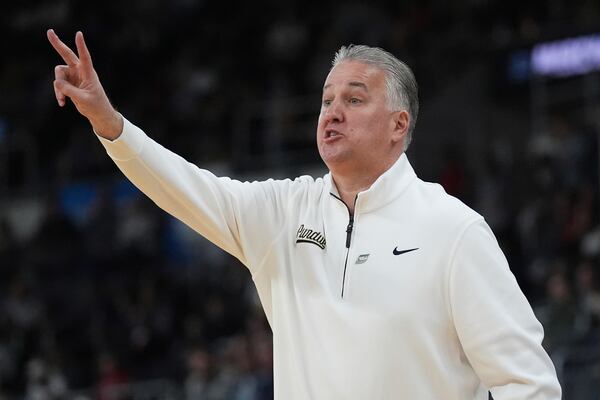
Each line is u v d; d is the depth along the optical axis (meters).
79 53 9.62
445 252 9.83
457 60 48.41
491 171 42.16
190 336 38.75
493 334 9.68
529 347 9.69
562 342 29.20
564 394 28.44
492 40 48.25
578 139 40.03
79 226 49.16
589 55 45.81
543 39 46.84
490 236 9.98
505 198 40.22
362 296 9.86
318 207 10.48
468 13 49.47
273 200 10.62
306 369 9.99
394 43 48.50
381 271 9.91
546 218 37.47
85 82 9.69
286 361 10.16
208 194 10.30
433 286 9.80
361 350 9.75
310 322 10.05
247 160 47.94
